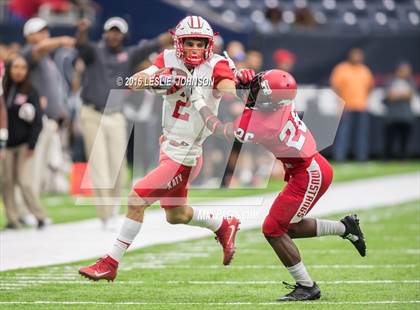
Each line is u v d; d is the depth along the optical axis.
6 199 39.00
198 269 29.64
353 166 63.12
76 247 34.00
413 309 23.03
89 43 38.22
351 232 25.23
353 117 63.72
